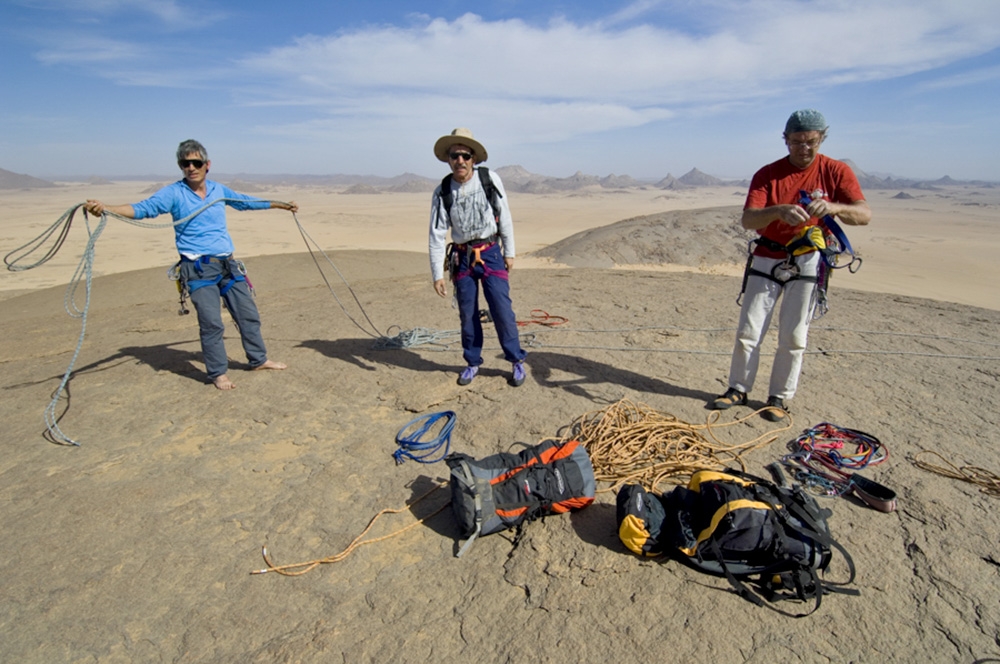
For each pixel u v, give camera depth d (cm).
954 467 381
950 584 288
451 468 336
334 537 337
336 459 416
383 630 274
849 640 261
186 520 354
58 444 448
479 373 560
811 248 412
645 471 378
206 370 581
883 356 594
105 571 313
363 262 1702
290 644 267
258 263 1630
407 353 627
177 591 299
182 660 261
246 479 395
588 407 475
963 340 647
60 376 595
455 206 471
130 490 383
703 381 534
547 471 339
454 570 310
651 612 277
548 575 303
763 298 442
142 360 634
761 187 423
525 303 869
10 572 313
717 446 412
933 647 256
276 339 704
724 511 291
